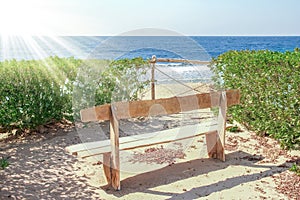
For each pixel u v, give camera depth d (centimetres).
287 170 436
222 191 379
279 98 502
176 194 373
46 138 561
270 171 435
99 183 400
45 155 487
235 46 5331
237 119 634
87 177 416
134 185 397
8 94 538
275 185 393
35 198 355
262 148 523
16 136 568
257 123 573
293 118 480
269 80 521
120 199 359
